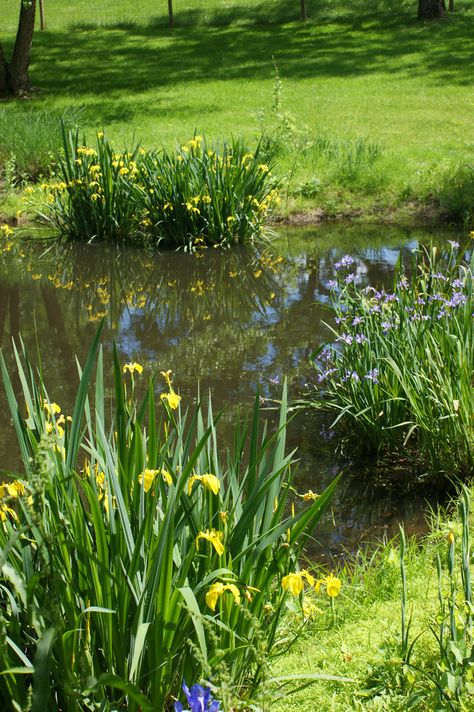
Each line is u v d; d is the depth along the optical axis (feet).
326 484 17.37
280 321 26.86
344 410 18.30
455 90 60.85
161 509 9.98
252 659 9.60
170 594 8.43
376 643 10.81
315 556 15.03
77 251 35.55
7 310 28.89
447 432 16.83
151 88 65.57
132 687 7.25
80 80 69.72
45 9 106.42
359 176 40.04
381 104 57.82
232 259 33.91
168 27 95.45
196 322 27.17
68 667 7.86
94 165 36.76
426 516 16.01
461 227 35.55
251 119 53.93
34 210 39.06
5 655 7.82
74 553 8.80
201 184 35.17
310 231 36.63
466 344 17.43
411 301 19.89
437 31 83.15
